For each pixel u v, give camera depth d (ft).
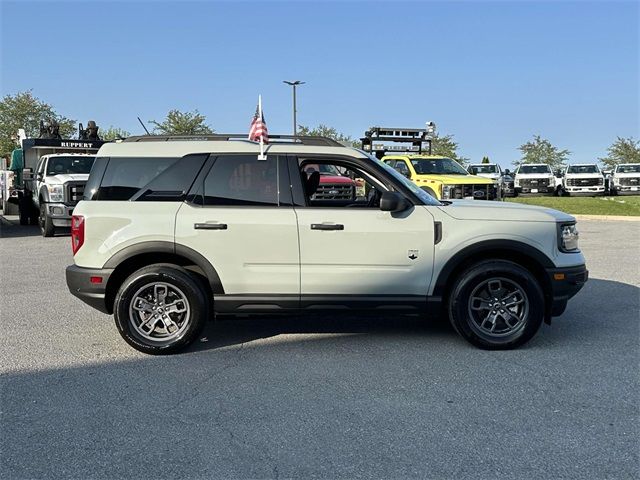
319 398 14.30
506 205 19.24
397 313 18.20
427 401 14.06
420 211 18.02
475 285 17.80
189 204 17.99
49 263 36.01
